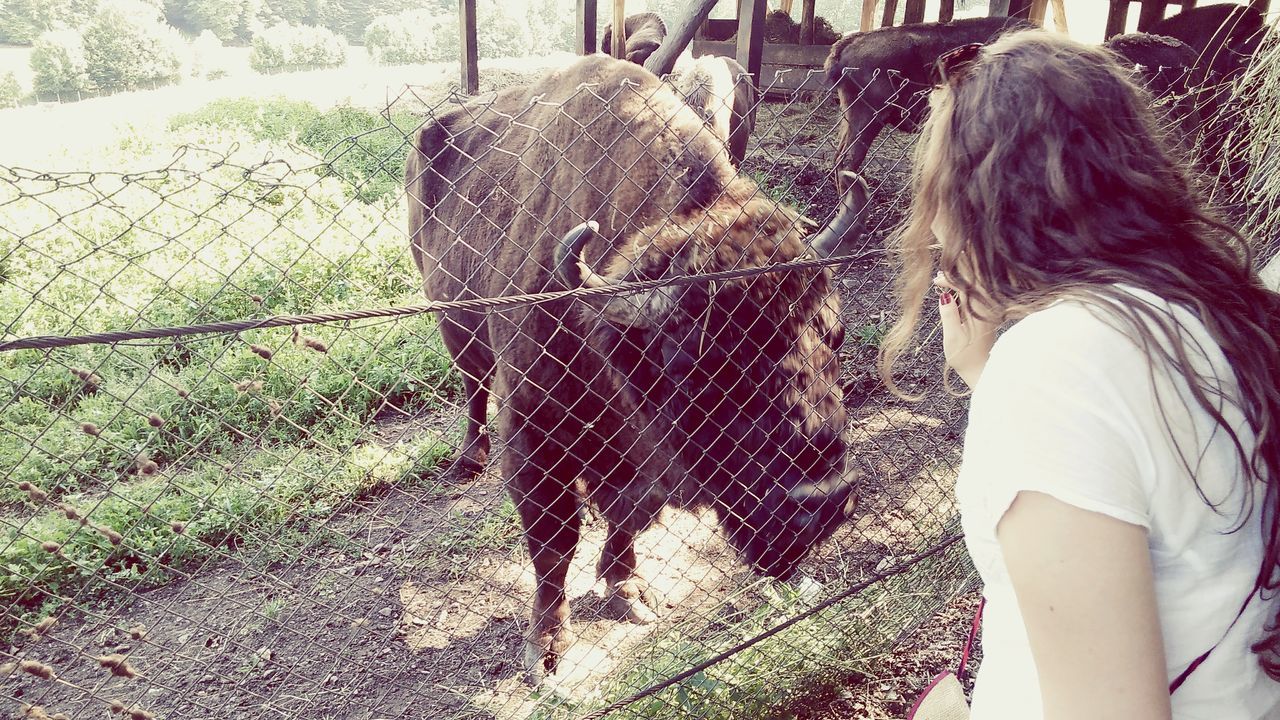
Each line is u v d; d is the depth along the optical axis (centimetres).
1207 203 101
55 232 654
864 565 327
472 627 329
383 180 761
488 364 364
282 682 296
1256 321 88
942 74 102
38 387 484
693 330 217
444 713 284
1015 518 81
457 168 373
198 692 292
